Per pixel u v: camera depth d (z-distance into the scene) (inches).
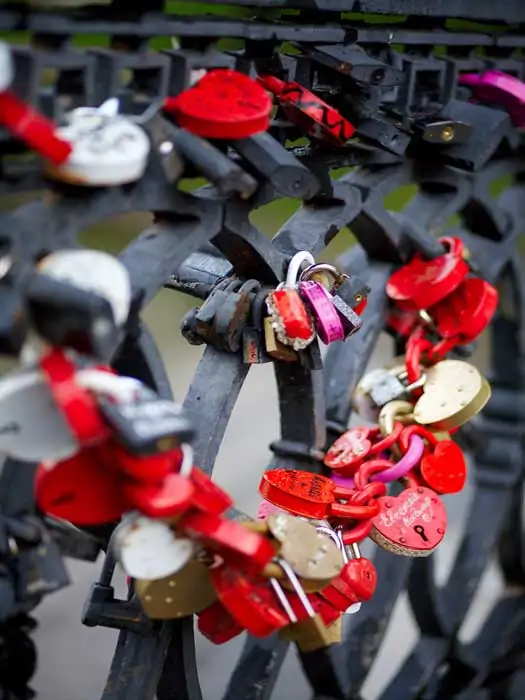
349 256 57.0
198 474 38.2
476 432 72.0
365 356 53.3
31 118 33.2
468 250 61.0
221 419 44.3
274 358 45.2
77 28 36.6
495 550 76.8
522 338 70.4
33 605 38.8
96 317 32.2
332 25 48.1
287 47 51.4
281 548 39.8
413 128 50.5
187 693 46.2
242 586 39.0
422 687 65.7
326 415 53.3
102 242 127.4
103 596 43.5
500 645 73.7
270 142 40.8
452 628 68.1
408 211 56.8
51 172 35.6
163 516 35.1
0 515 39.2
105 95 37.9
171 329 131.7
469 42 54.9
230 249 45.0
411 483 49.5
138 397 34.6
